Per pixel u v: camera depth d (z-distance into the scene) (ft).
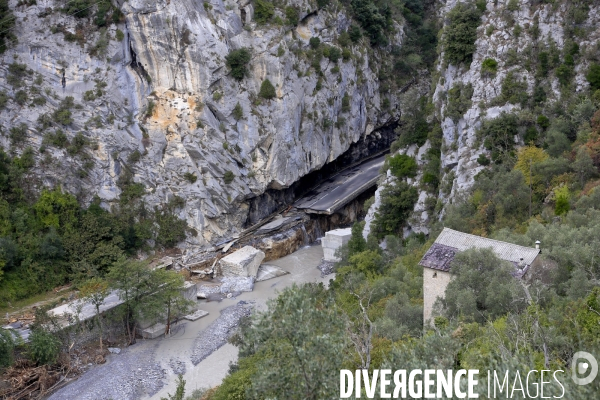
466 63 276.62
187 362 217.15
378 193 306.14
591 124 228.43
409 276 192.75
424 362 86.69
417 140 300.81
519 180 215.92
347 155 410.11
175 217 309.83
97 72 301.02
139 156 306.35
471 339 115.65
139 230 297.12
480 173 242.78
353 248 262.88
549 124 245.45
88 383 202.49
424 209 280.31
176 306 239.09
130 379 205.05
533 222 177.47
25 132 286.46
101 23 302.66
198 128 314.76
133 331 233.76
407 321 153.89
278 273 300.81
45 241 261.85
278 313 86.84
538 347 102.63
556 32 260.01
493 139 250.16
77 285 257.55
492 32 269.85
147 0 305.94
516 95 255.70
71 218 279.90
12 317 235.40
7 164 278.46
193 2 315.58
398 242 250.98
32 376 198.70
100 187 296.30
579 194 196.03
